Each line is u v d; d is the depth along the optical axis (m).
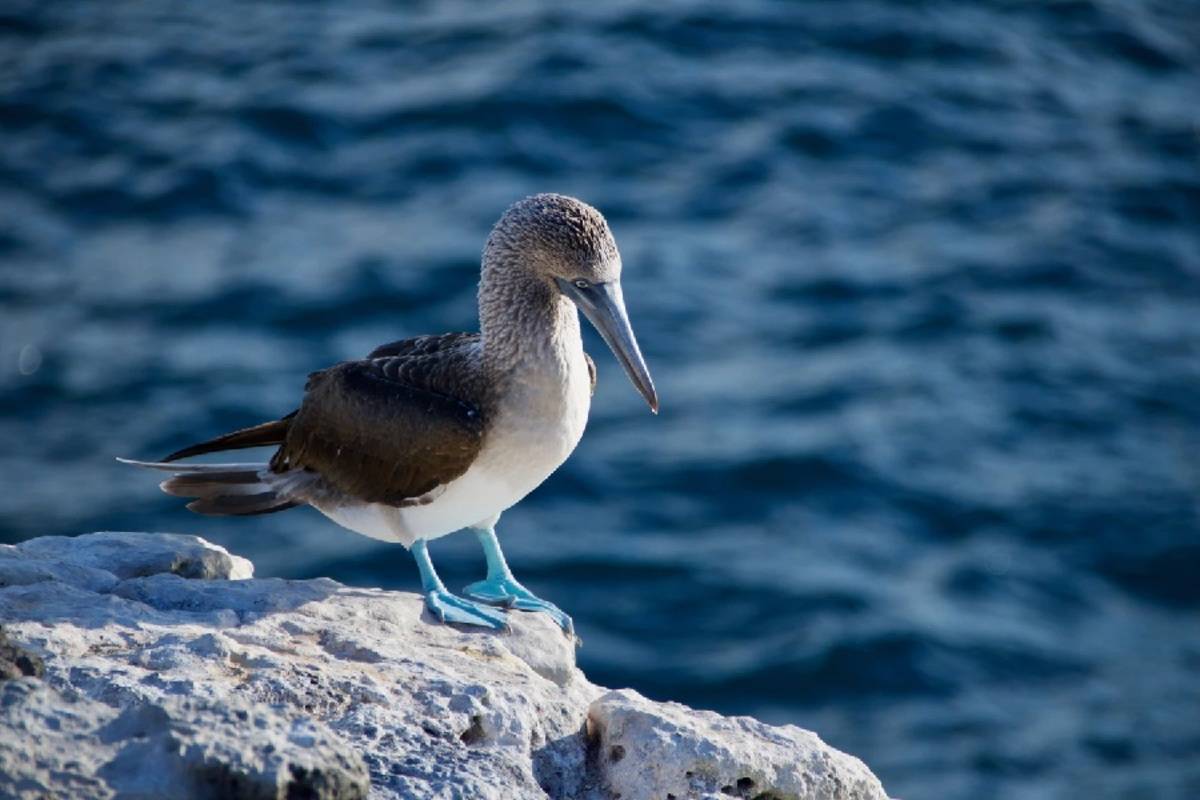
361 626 8.84
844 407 23.67
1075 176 29.97
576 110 30.48
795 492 22.16
